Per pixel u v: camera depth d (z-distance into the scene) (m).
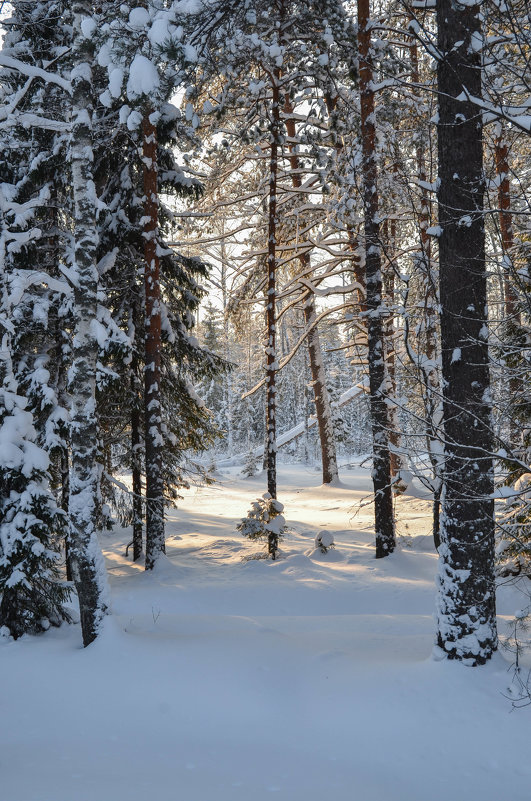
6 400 8.49
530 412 8.16
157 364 14.21
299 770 4.73
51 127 8.28
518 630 7.37
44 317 11.69
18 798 4.12
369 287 13.87
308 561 13.95
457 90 6.29
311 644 7.49
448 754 4.93
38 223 12.14
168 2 11.78
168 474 16.11
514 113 5.29
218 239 21.36
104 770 4.66
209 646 7.16
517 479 9.54
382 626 8.74
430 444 6.73
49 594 8.45
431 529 17.00
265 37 14.87
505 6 5.63
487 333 6.28
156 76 8.48
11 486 8.32
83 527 7.45
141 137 14.13
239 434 58.25
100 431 14.81
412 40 15.47
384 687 5.95
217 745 5.17
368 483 32.25
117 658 6.83
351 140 16.14
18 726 5.52
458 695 5.65
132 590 12.13
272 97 15.69
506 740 5.03
